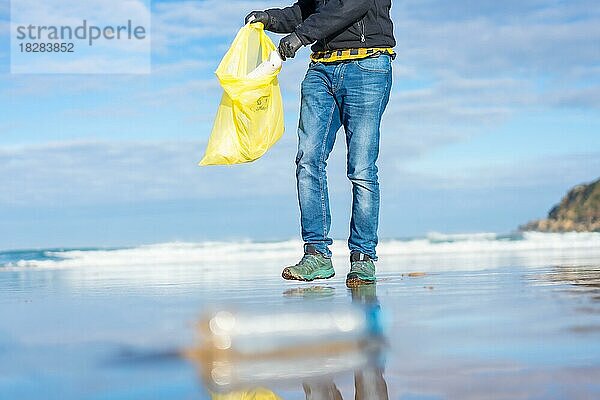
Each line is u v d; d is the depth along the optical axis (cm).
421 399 98
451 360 122
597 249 840
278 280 346
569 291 230
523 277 306
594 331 145
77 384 112
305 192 295
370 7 284
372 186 291
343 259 704
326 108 295
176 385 111
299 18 307
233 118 284
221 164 288
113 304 238
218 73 281
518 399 95
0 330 176
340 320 159
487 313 178
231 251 1157
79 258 1072
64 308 230
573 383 103
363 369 118
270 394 104
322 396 102
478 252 850
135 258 1041
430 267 437
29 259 1088
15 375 119
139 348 143
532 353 125
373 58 288
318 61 296
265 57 297
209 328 153
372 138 291
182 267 650
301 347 137
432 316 174
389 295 229
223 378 115
